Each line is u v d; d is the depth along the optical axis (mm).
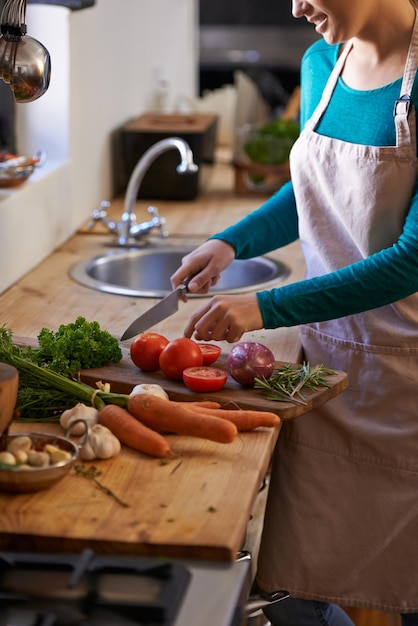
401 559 1946
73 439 1451
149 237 2760
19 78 1583
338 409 1940
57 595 1079
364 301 1665
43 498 1270
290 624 2045
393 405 1903
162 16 4129
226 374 1632
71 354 1660
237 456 1409
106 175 3189
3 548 1194
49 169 2572
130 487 1306
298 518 1965
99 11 3004
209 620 1041
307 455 1964
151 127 3227
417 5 1761
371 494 1942
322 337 1945
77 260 2510
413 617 1996
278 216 2066
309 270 2016
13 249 2260
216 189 3512
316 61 1971
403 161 1743
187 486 1312
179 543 1161
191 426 1423
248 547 2191
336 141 1838
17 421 1514
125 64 3432
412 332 1858
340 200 1856
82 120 2848
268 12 5492
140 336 1691
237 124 3916
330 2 1622
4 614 1044
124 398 1502
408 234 1682
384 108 1765
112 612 1052
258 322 1649
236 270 2613
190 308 2145
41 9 2607
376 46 1769
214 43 5555
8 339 1610
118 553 1177
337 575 1969
